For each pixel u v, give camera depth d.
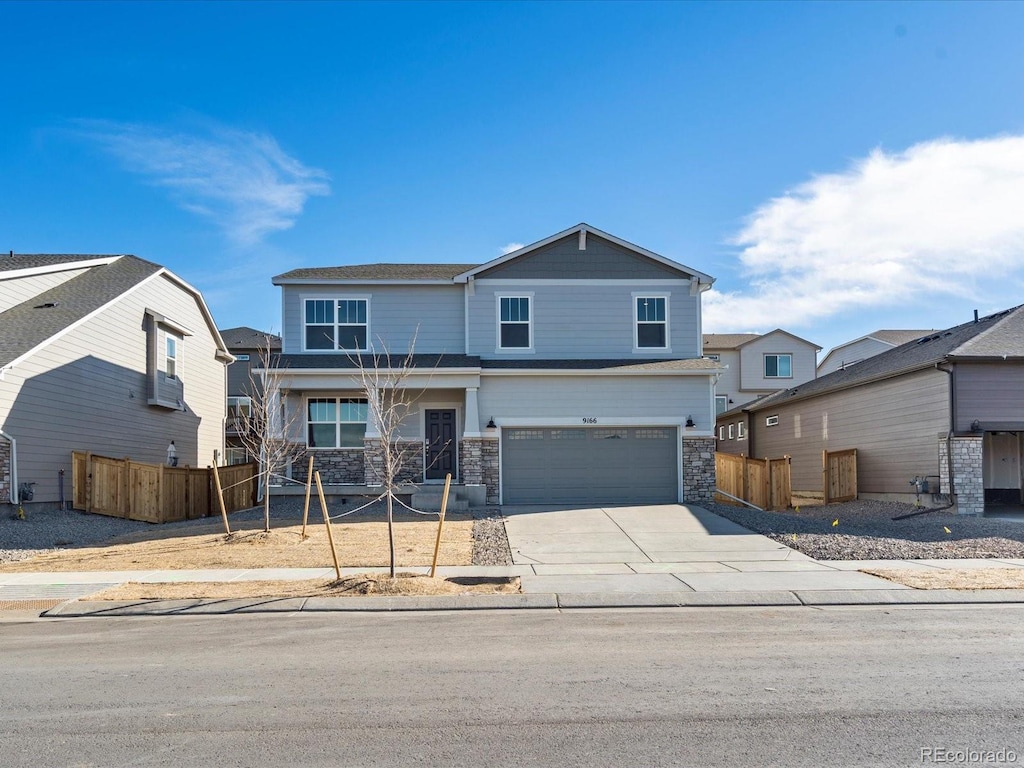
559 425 21.12
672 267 22.61
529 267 22.53
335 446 22.30
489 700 6.17
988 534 15.80
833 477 23.55
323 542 15.14
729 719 5.66
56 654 7.84
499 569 12.61
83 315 20.34
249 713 5.92
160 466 19.33
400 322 22.62
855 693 6.24
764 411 31.83
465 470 20.55
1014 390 19.23
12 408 17.47
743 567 12.68
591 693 6.32
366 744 5.26
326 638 8.46
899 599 10.48
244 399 37.72
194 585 11.48
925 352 22.05
